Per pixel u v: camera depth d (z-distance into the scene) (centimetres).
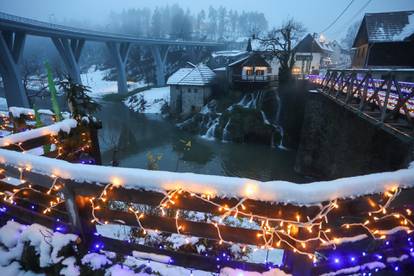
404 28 1962
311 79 2127
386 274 223
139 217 224
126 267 238
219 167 1745
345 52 5525
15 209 284
